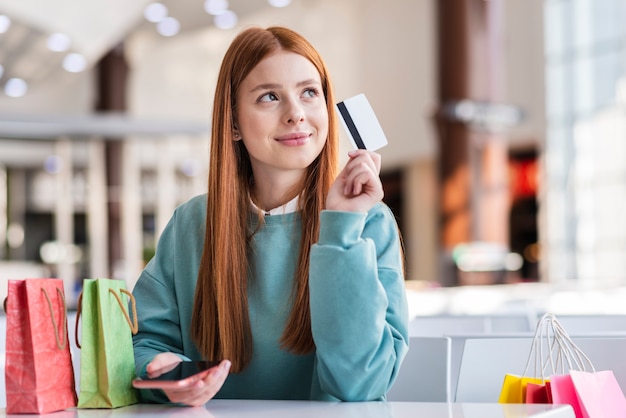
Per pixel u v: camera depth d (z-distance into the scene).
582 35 11.97
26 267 10.69
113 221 13.38
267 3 9.93
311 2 13.23
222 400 1.32
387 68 13.65
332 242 1.27
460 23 11.68
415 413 1.11
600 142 11.82
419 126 13.12
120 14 8.19
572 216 12.23
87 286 1.25
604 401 1.31
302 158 1.39
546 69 12.34
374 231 1.38
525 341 1.68
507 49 12.77
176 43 12.38
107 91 12.43
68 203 13.95
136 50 12.16
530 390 1.32
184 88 13.14
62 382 1.22
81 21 7.91
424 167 13.91
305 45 1.42
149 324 1.51
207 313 1.44
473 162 11.95
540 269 12.85
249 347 1.41
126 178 13.47
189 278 1.51
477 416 1.07
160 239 1.57
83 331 1.24
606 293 4.11
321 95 1.42
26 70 9.57
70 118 9.20
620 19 11.54
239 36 1.45
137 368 1.34
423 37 12.91
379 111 13.88
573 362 1.64
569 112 12.14
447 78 11.75
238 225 1.44
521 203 13.47
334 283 1.25
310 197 1.44
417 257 14.10
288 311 1.40
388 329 1.30
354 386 1.27
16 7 7.25
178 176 13.62
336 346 1.25
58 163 14.05
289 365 1.41
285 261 1.43
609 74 11.69
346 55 13.84
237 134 1.45
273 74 1.38
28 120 9.07
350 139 1.34
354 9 13.82
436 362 1.70
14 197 16.69
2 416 1.17
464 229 11.90
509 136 12.77
